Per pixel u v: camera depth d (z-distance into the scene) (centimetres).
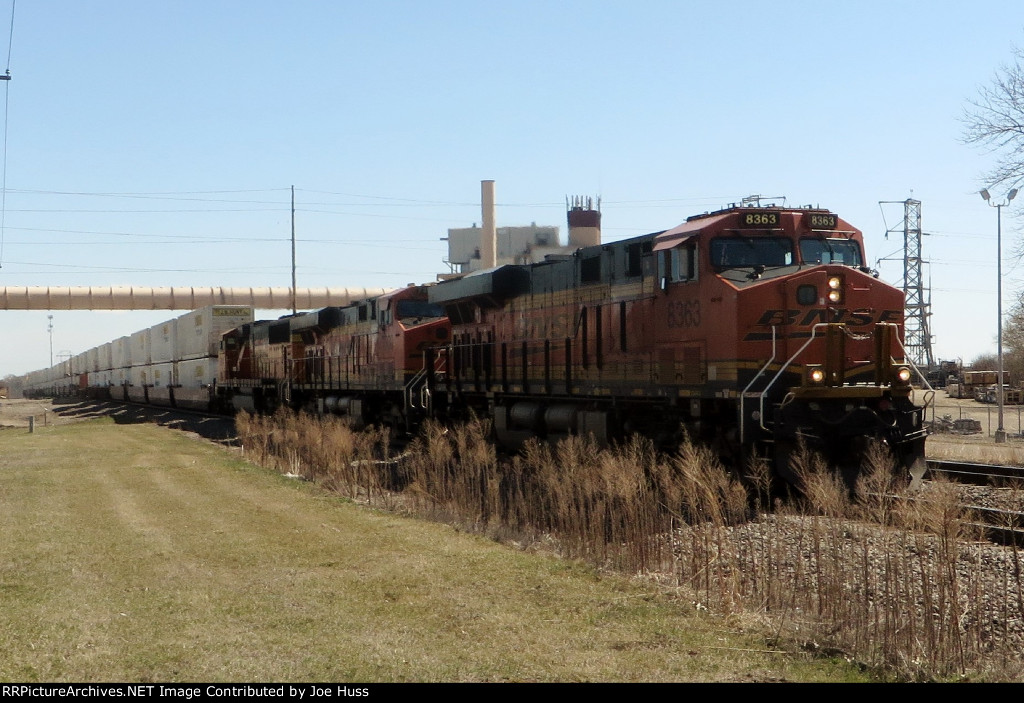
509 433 2345
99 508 1667
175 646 820
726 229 1641
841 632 837
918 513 905
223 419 4603
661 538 1170
